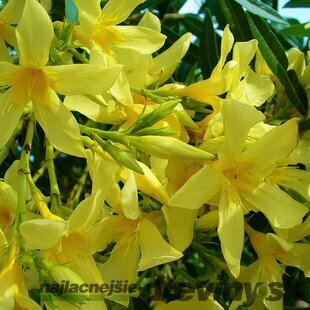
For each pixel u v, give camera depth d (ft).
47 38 0.56
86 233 0.60
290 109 0.85
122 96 0.62
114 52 0.67
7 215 0.64
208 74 0.89
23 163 0.62
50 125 0.59
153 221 0.67
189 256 1.05
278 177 0.69
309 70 0.84
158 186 0.63
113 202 0.64
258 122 0.63
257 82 0.76
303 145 0.74
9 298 0.53
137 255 0.64
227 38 0.70
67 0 0.68
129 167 0.60
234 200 0.64
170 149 0.60
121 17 0.67
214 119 0.66
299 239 0.72
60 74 0.58
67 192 1.03
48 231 0.53
